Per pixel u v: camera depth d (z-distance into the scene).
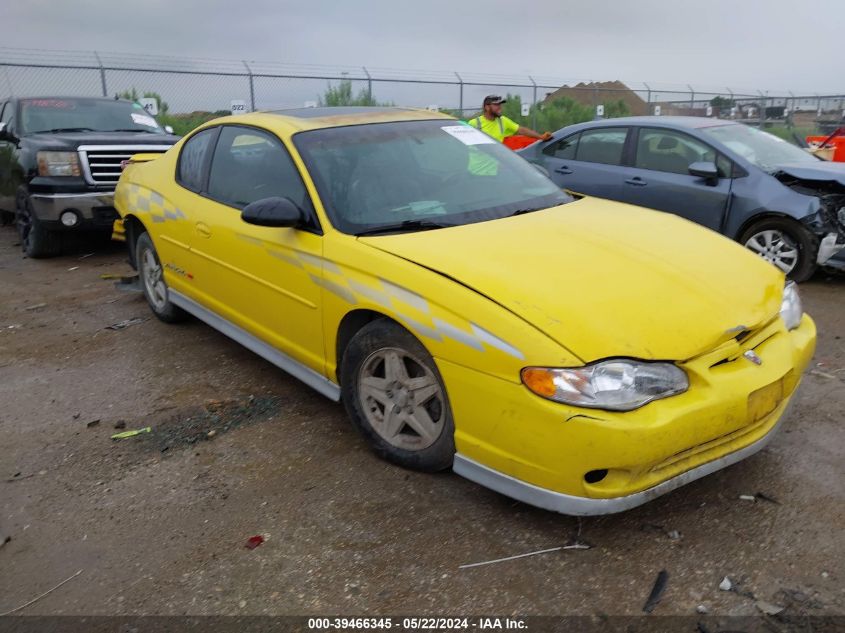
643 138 7.53
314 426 3.98
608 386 2.67
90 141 7.82
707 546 2.90
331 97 16.33
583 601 2.63
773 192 6.50
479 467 3.03
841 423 3.86
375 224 3.66
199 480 3.49
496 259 3.19
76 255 8.40
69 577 2.85
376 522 3.11
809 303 6.10
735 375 2.88
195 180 4.89
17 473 3.61
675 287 3.09
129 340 5.45
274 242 3.92
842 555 2.81
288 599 2.69
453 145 4.44
